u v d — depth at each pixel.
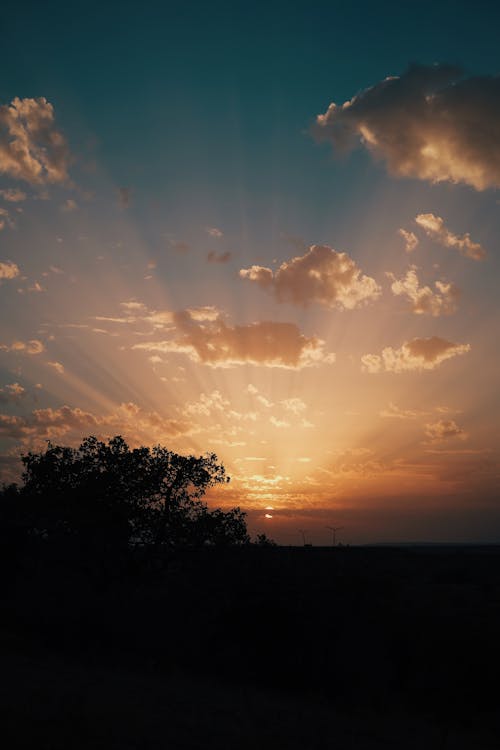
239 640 26.66
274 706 19.17
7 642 26.36
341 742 14.89
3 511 36.41
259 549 30.44
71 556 33.97
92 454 36.69
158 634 27.75
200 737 13.16
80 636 27.75
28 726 11.71
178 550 34.47
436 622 27.14
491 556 158.38
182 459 36.09
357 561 30.45
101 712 13.94
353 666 24.91
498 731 20.34
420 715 22.28
